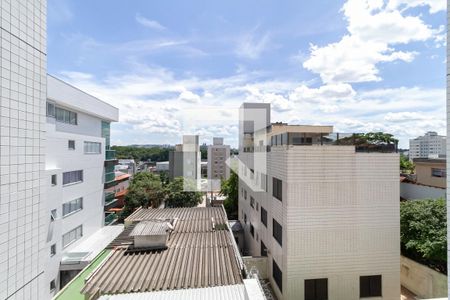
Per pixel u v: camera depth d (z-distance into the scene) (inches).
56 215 529.3
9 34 106.8
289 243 374.3
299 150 376.2
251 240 644.7
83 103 682.8
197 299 204.7
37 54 125.0
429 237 386.9
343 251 378.3
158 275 274.4
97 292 239.9
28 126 118.9
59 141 572.1
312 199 376.2
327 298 376.2
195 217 532.7
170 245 368.2
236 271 282.2
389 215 383.9
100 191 807.1
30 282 120.5
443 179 637.9
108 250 371.9
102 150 820.0
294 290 372.5
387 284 381.1
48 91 524.7
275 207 432.8
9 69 106.9
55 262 523.8
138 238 361.7
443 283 360.8
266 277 478.3
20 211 114.1
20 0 113.3
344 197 380.2
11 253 108.9
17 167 112.0
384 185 385.1
